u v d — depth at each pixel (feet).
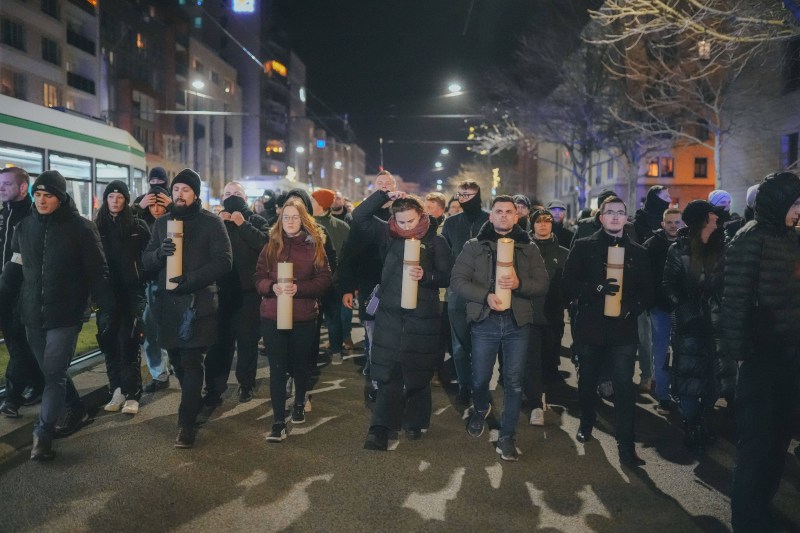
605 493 13.93
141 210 22.65
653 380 23.58
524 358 15.98
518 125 106.52
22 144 32.01
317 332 19.25
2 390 20.24
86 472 14.64
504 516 12.73
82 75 134.72
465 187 20.90
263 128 256.11
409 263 15.44
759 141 77.87
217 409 19.81
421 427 17.31
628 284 15.79
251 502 13.15
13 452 15.81
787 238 11.48
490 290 15.96
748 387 11.64
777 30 34.45
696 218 16.87
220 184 212.84
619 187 124.88
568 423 19.06
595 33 85.66
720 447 16.96
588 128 94.58
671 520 12.67
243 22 246.27
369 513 12.74
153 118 163.73
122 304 19.22
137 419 18.58
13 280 17.22
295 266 17.01
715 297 16.34
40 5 118.93
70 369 23.09
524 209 22.38
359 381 23.62
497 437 17.63
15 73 113.80
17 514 12.50
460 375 20.98
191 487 13.85
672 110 81.35
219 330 20.12
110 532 11.82
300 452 16.11
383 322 16.47
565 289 16.48
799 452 15.84
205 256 16.72
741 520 11.60
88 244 15.74
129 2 153.89
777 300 11.28
